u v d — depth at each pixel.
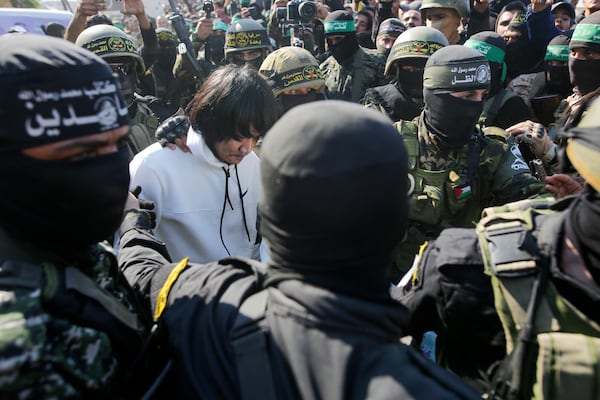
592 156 0.78
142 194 1.68
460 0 3.34
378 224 0.70
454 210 1.90
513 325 0.88
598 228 0.79
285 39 4.50
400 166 0.70
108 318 0.81
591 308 0.81
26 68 0.70
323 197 0.67
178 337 0.82
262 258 1.81
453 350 1.06
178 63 3.74
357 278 0.75
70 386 0.71
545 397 0.79
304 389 0.67
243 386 0.70
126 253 1.21
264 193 0.75
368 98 2.96
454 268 0.98
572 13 4.80
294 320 0.72
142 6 3.67
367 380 0.65
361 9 5.20
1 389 0.64
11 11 4.84
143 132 2.56
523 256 0.87
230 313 0.81
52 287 0.75
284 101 2.49
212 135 1.55
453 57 1.81
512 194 1.84
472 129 1.88
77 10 3.15
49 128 0.72
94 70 0.77
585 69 2.49
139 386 0.83
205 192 1.71
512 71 3.42
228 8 8.37
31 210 0.76
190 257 1.78
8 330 0.66
